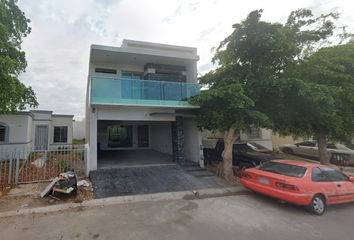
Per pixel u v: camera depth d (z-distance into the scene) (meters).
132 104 8.27
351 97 6.91
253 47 7.32
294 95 7.27
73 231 3.76
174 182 7.25
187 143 11.47
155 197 5.81
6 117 10.54
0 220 4.16
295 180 4.94
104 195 5.73
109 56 9.59
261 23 7.11
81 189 6.09
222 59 8.14
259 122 7.55
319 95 6.34
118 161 10.54
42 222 4.11
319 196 5.01
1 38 6.48
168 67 11.04
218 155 10.62
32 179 6.97
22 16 7.94
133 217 4.46
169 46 11.57
